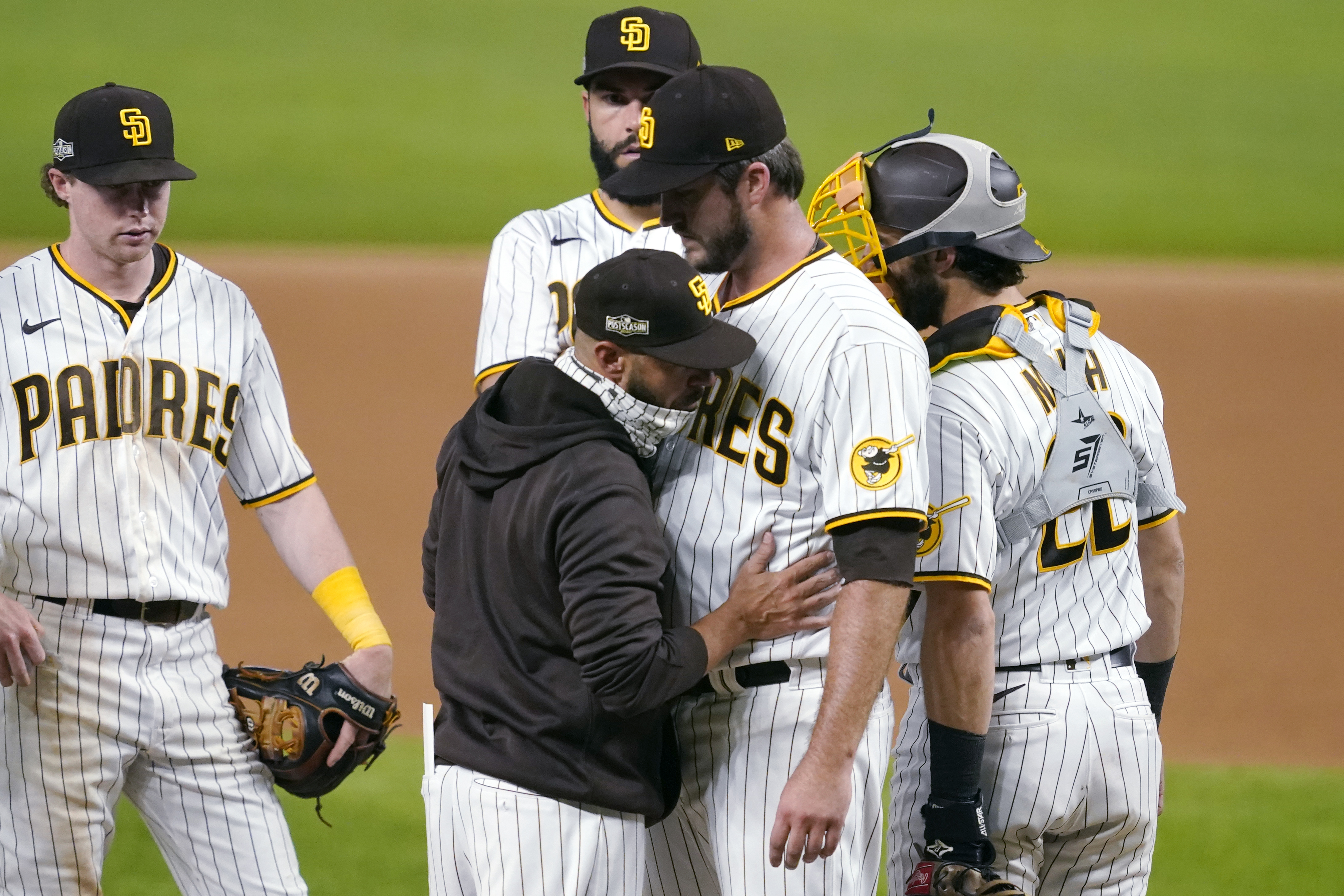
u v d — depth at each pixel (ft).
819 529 36.52
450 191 237.25
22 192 223.51
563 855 35.86
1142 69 299.58
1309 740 79.20
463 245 214.90
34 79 267.18
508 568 35.83
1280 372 156.87
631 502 34.53
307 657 89.51
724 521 36.83
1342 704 84.28
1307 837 65.26
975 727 37.58
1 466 43.78
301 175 241.55
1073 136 268.21
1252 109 281.33
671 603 37.76
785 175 36.86
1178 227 228.22
